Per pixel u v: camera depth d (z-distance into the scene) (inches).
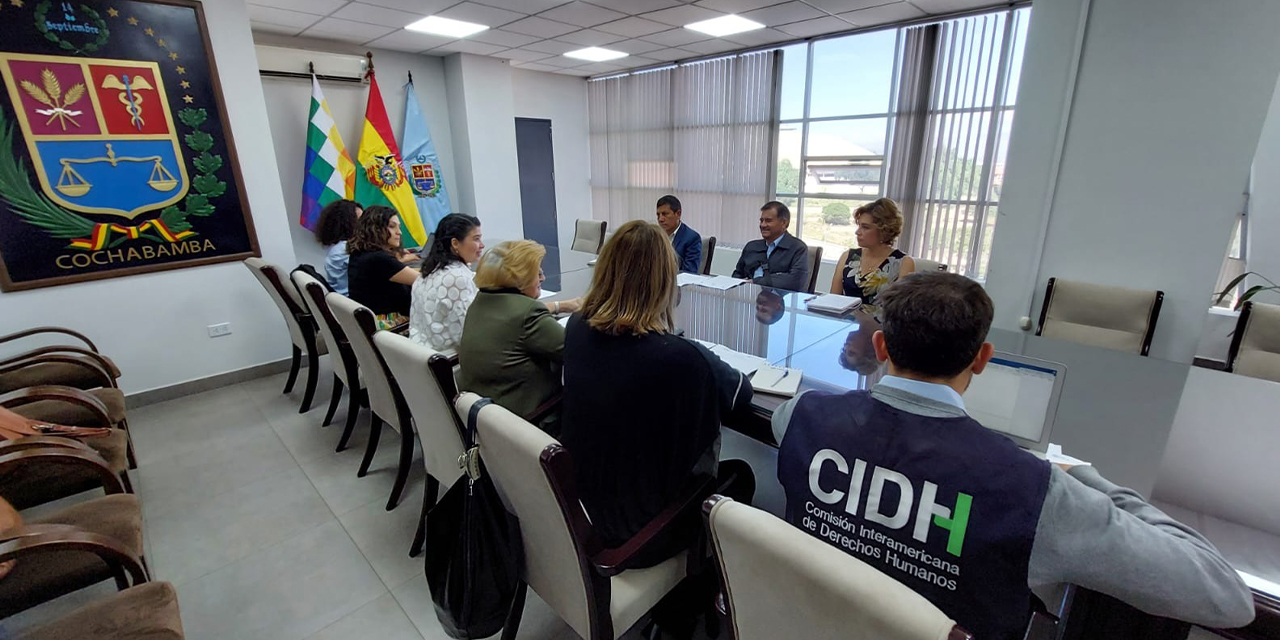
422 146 198.4
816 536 30.4
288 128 172.2
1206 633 30.0
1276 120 110.8
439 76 207.8
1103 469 40.4
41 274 102.1
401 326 102.8
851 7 143.0
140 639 39.2
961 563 25.8
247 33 118.3
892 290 31.2
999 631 25.7
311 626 60.2
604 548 42.6
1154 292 93.4
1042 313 104.3
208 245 119.6
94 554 47.9
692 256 138.1
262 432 104.6
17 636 38.9
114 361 112.4
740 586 27.8
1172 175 94.4
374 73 183.9
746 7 142.2
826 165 189.5
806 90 187.3
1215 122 89.3
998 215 113.3
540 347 63.4
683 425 43.9
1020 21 139.5
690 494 46.2
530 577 48.2
